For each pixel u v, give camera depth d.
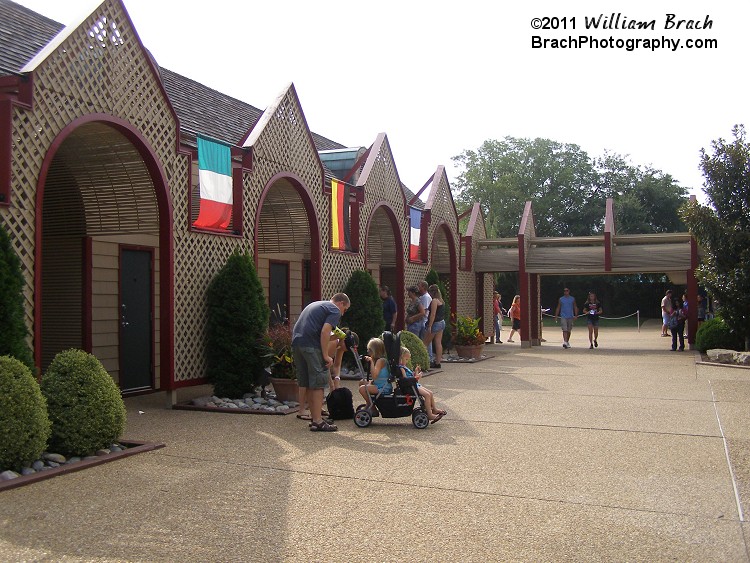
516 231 55.44
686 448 6.98
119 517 4.76
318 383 7.96
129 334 11.39
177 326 9.72
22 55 9.64
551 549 4.21
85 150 9.34
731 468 6.18
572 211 57.31
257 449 6.96
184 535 4.43
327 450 6.93
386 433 7.81
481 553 4.15
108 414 6.61
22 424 5.75
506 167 56.47
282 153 12.27
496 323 24.98
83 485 5.57
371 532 4.51
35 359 7.23
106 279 10.98
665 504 5.13
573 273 22.34
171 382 9.54
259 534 4.45
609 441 7.32
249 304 10.21
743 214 16.94
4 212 7.02
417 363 12.92
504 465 6.29
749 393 10.83
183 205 9.88
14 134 7.15
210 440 7.41
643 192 56.69
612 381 12.51
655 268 21.19
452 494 5.38
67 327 10.69
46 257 10.80
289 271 16.83
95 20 8.31
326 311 8.07
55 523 4.62
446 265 22.42
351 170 16.25
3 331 6.44
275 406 9.74
